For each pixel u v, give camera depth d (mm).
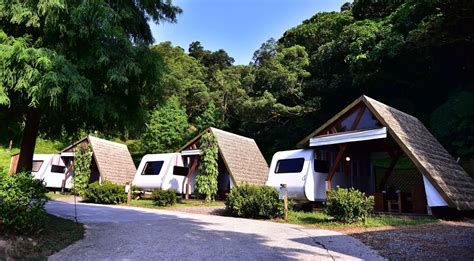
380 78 26203
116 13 6965
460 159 19391
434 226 9875
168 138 37438
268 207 11914
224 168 21141
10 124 8945
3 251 5480
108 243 6820
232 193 13250
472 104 20500
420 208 13133
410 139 12570
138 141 40844
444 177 11844
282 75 31016
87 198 18984
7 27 6816
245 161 19672
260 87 33844
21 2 6367
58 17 6395
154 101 8766
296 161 14914
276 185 14844
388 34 23875
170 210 15016
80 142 24484
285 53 33344
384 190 16297
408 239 7688
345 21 34406
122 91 8062
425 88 26438
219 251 6285
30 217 6492
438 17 18469
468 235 8211
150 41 8805
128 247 6484
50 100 6223
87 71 7250
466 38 19453
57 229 7711
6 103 5973
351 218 10422
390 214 12664
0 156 31797
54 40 7105
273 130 32781
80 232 7801
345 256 6082
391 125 12336
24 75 5914
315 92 30766
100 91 7703
